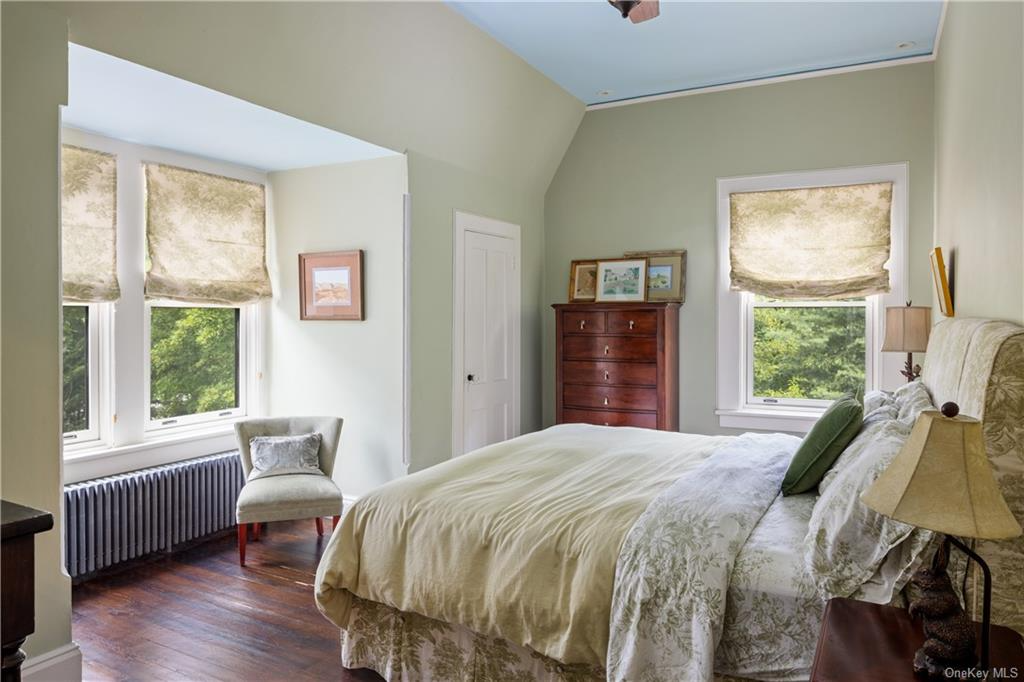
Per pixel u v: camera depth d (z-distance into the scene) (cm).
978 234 249
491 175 520
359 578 254
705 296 520
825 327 489
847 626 163
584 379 516
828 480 235
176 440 425
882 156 465
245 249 475
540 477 279
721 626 189
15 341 236
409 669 251
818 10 387
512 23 402
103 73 292
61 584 247
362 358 461
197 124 369
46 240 244
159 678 260
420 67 397
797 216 487
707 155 520
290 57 332
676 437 364
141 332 411
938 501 129
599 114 562
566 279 582
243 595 337
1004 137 201
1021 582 162
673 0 374
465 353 498
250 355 491
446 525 240
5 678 104
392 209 445
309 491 379
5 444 233
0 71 229
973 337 193
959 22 308
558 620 211
